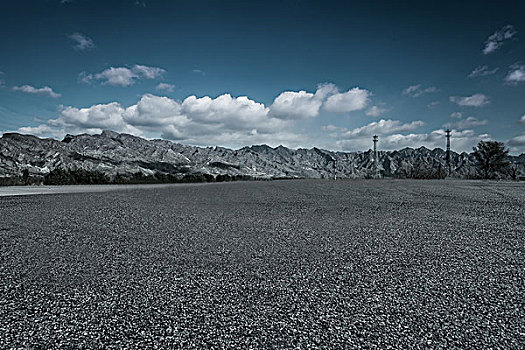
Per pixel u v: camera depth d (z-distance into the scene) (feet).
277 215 24.56
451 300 8.89
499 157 179.83
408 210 27.30
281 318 7.86
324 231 18.37
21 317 7.97
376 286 9.91
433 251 14.03
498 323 7.64
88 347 6.69
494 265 12.05
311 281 10.35
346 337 7.03
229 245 15.06
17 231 18.24
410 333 7.20
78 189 55.26
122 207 29.22
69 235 17.21
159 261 12.55
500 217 23.54
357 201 34.83
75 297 9.14
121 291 9.55
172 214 24.98
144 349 6.61
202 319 7.83
